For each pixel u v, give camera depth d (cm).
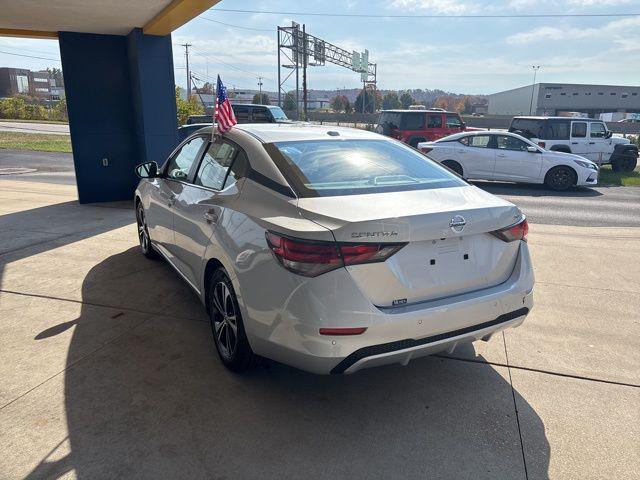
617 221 842
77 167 877
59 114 5325
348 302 243
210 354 349
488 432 271
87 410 281
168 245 444
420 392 308
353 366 253
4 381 309
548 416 285
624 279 514
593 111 8288
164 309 423
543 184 1350
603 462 248
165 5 680
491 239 286
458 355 355
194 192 378
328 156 324
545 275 525
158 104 850
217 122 382
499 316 286
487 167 1278
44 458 243
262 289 266
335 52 5466
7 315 407
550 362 346
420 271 261
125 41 870
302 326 247
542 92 8306
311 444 258
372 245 245
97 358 340
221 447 254
